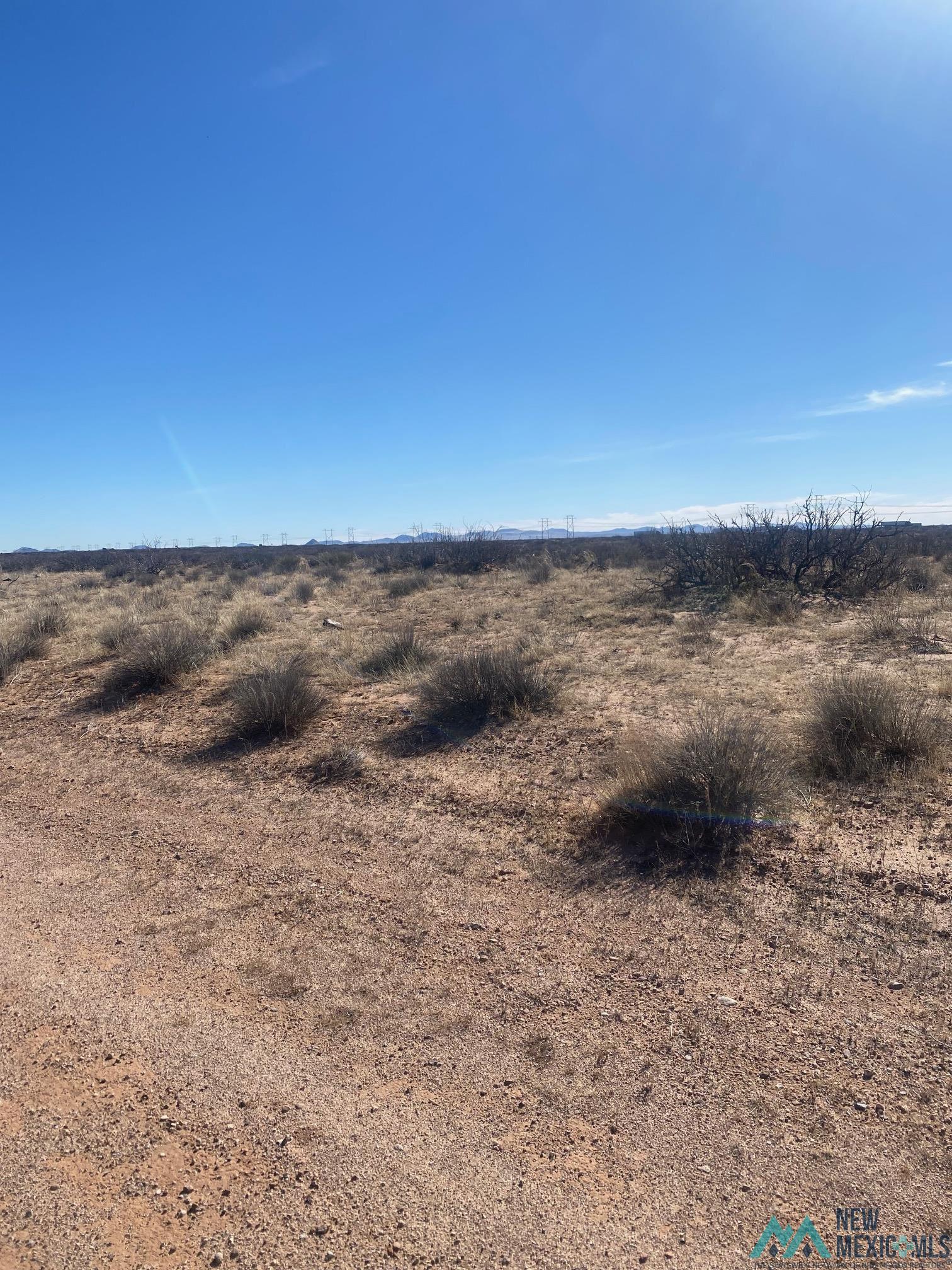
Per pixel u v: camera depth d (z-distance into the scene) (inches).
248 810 286.2
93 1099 145.0
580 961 178.1
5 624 718.5
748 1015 154.1
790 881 196.9
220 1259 109.5
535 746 315.3
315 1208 117.8
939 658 402.6
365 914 208.1
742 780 225.8
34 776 346.0
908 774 246.1
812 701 307.3
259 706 364.5
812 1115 128.7
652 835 227.6
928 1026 145.6
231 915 213.8
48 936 208.7
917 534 1298.0
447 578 1054.4
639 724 326.3
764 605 602.9
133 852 259.4
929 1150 119.7
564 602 735.7
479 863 229.3
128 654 493.0
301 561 1508.4
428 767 306.3
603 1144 127.3
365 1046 156.3
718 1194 115.9
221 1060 154.3
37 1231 115.6
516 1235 111.4
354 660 496.1
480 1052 151.9
